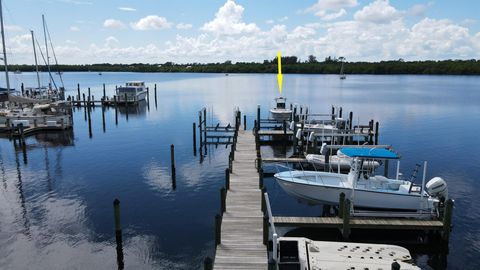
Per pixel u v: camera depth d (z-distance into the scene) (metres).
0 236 16.69
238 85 124.75
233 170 22.70
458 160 29.81
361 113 56.28
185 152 32.38
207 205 20.36
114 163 28.47
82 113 57.34
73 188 22.89
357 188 17.81
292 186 18.88
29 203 20.52
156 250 15.57
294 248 13.41
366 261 12.53
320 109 59.75
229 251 13.34
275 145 35.88
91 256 15.09
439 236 16.72
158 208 19.91
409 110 60.09
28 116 40.69
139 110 61.03
